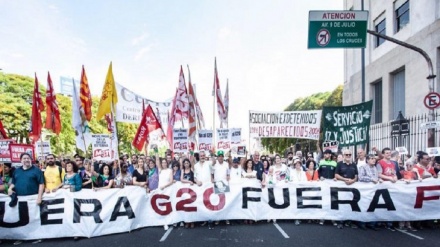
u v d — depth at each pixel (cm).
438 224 741
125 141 4528
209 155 1223
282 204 765
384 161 759
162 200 745
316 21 859
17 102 3006
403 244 586
